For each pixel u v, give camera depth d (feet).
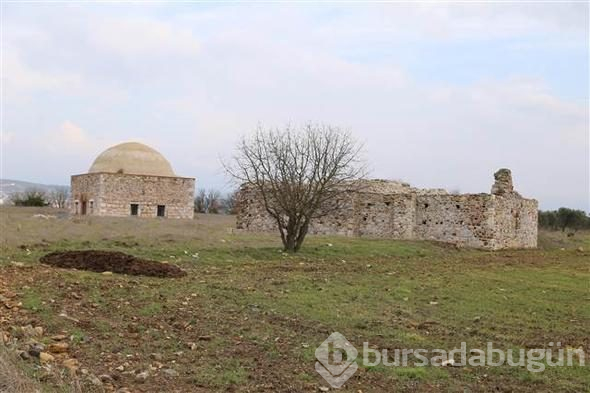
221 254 81.35
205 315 43.01
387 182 144.25
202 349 35.17
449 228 129.90
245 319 42.52
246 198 142.31
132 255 71.92
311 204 93.09
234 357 33.99
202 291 52.03
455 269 79.97
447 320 45.88
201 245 86.33
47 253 69.92
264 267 72.43
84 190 192.13
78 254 64.85
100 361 31.96
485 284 65.36
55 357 31.78
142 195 188.03
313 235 126.21
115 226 114.42
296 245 92.43
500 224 130.41
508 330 43.42
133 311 42.63
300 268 73.20
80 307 42.42
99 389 27.66
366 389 30.30
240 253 84.02
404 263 86.48
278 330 40.01
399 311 47.91
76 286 49.55
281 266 74.43
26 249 73.26
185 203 195.00
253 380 30.55
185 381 29.91
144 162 195.42
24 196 268.62
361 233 134.41
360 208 135.03
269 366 32.76
